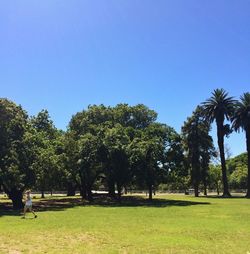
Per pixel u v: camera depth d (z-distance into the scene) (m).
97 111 63.00
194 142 79.69
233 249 15.53
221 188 105.38
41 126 60.38
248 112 74.88
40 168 42.84
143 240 17.64
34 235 19.22
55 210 36.66
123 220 26.36
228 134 76.19
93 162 51.47
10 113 40.22
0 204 48.25
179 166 55.62
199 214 31.36
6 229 21.50
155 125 55.72
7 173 37.28
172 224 23.86
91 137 51.91
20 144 40.12
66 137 56.34
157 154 51.50
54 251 15.14
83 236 18.88
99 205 44.78
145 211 34.69
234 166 120.88
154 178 52.19
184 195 81.56
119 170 50.31
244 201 52.69
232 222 25.08
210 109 75.88
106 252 14.91
